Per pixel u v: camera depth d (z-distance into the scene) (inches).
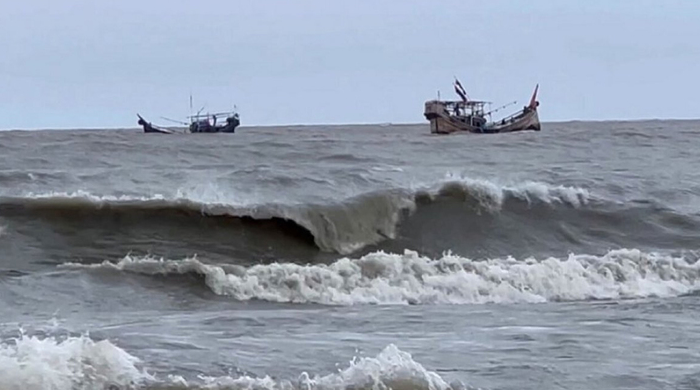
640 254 949.8
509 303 846.5
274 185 1187.3
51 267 904.9
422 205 1088.8
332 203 1049.5
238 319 725.9
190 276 861.2
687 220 1130.0
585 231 1101.7
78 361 529.7
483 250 1037.2
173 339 628.7
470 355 606.2
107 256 951.0
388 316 755.4
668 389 542.3
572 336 669.9
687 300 856.9
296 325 704.4
